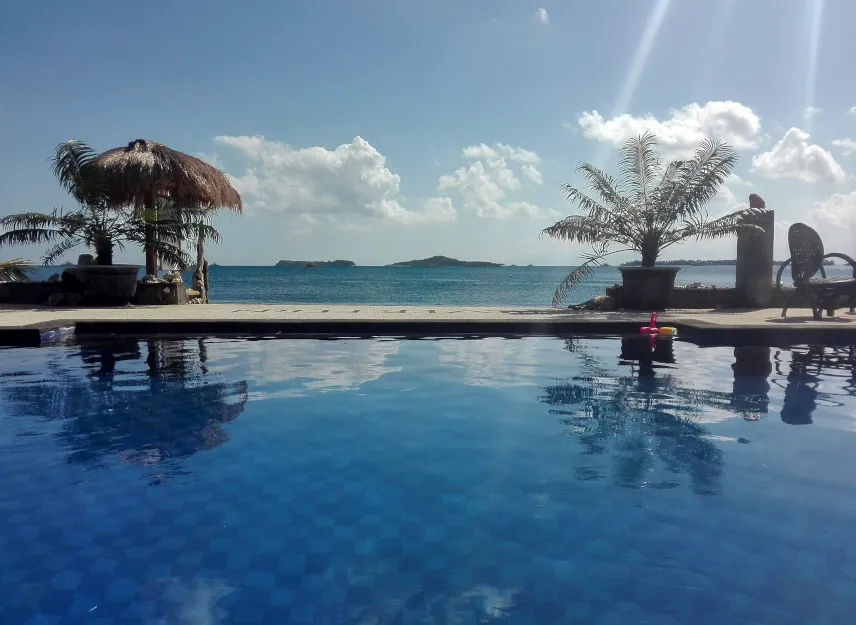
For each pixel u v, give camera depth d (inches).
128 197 534.9
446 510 108.3
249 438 147.6
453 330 324.8
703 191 443.2
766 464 130.4
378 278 3540.8
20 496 113.6
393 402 182.7
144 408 174.7
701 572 88.2
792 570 88.5
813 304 359.3
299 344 294.0
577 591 83.4
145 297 486.3
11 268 516.7
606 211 462.9
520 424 160.1
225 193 565.6
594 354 267.9
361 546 95.5
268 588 84.0
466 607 79.7
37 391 194.2
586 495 114.4
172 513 106.7
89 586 84.4
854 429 155.9
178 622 76.4
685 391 197.2
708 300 461.4
